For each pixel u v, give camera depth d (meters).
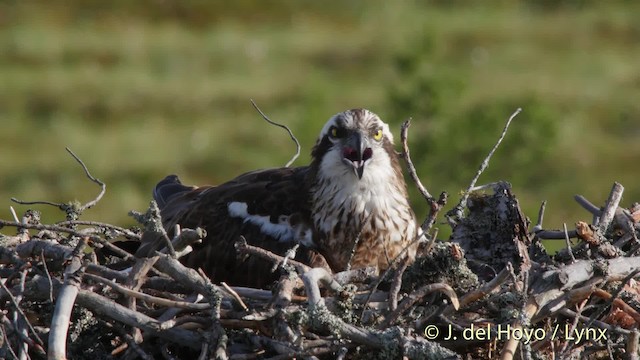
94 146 27.58
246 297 7.06
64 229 7.25
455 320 7.15
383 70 34.78
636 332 7.25
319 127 18.27
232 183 9.31
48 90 31.59
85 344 7.04
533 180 24.22
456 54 37.25
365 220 8.80
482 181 17.48
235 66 35.28
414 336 6.88
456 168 17.31
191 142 27.88
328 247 8.88
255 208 8.94
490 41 39.12
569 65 36.38
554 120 18.44
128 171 25.66
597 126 29.94
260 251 7.28
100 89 31.89
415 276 7.27
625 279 7.18
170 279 7.26
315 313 6.63
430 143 17.16
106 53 35.75
